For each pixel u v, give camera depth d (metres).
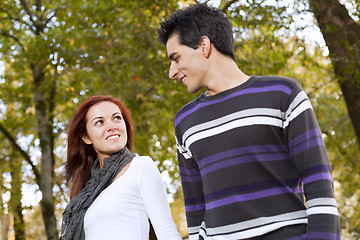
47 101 10.43
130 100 8.70
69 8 8.82
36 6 10.09
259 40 8.31
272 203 1.83
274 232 1.82
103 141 2.67
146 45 8.61
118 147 2.66
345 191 12.05
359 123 5.43
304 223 1.80
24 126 11.27
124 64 8.46
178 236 2.45
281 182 1.84
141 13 8.52
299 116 1.81
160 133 10.00
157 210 2.47
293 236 1.77
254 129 1.88
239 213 1.87
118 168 2.63
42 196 9.68
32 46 8.66
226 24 2.07
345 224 12.54
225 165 1.92
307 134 1.78
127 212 2.47
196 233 2.23
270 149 1.86
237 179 1.89
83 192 2.64
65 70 8.75
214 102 2.03
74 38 8.30
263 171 1.86
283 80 1.92
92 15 8.66
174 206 14.45
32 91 10.17
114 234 2.42
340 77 5.52
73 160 2.85
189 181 2.24
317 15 5.66
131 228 2.44
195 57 2.03
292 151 1.82
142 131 9.77
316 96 11.40
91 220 2.48
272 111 1.87
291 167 1.86
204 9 2.08
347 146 11.13
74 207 2.56
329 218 1.63
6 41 10.12
